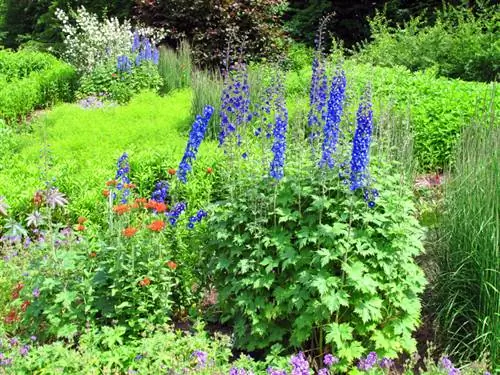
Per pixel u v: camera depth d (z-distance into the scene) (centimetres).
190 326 498
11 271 509
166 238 499
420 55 1345
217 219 472
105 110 1112
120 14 1814
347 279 428
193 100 1011
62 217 675
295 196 453
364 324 438
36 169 775
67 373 399
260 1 1486
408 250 449
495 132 510
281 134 436
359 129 411
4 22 2203
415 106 907
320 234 427
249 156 510
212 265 481
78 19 1381
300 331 439
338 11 1866
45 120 1049
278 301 440
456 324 471
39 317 460
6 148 899
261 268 454
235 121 561
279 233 450
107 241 487
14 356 409
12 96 1247
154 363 398
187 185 685
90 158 838
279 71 581
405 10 1784
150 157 762
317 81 503
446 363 389
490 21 1398
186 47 1402
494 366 433
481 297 448
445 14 1472
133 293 448
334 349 439
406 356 473
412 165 664
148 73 1260
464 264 463
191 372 387
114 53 1306
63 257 464
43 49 1888
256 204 454
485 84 1026
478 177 470
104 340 422
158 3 1461
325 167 438
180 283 500
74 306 459
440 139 827
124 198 524
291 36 1827
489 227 439
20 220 646
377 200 436
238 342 466
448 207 522
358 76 993
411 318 452
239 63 627
